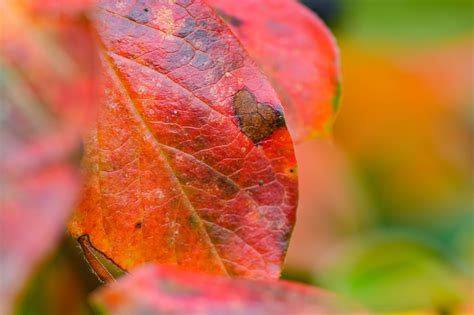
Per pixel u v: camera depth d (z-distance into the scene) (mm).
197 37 244
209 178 243
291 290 227
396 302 369
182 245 243
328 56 270
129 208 242
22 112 212
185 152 243
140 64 242
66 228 241
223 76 244
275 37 269
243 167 244
